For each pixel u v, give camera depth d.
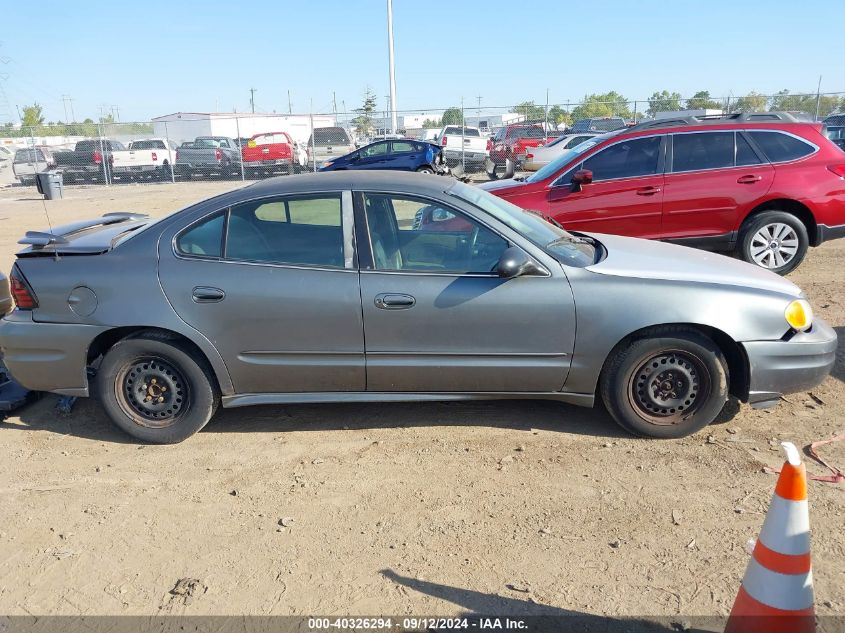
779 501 2.41
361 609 2.85
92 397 5.13
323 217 4.17
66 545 3.36
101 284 4.17
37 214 17.81
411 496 3.68
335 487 3.79
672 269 4.20
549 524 3.38
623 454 4.03
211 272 4.13
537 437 4.28
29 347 4.28
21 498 3.79
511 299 4.01
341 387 4.25
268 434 4.46
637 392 4.12
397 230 4.17
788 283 4.28
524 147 22.11
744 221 7.70
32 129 30.02
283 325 4.11
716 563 3.06
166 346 4.18
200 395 4.27
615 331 3.99
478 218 4.12
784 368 4.04
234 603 2.91
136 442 4.42
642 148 7.77
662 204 7.67
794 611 2.40
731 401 4.69
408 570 3.08
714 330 4.04
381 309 4.05
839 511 3.38
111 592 3.01
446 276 4.06
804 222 7.74
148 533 3.43
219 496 3.75
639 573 3.01
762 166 7.58
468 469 3.93
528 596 2.89
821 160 7.57
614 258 4.33
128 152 28.09
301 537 3.35
